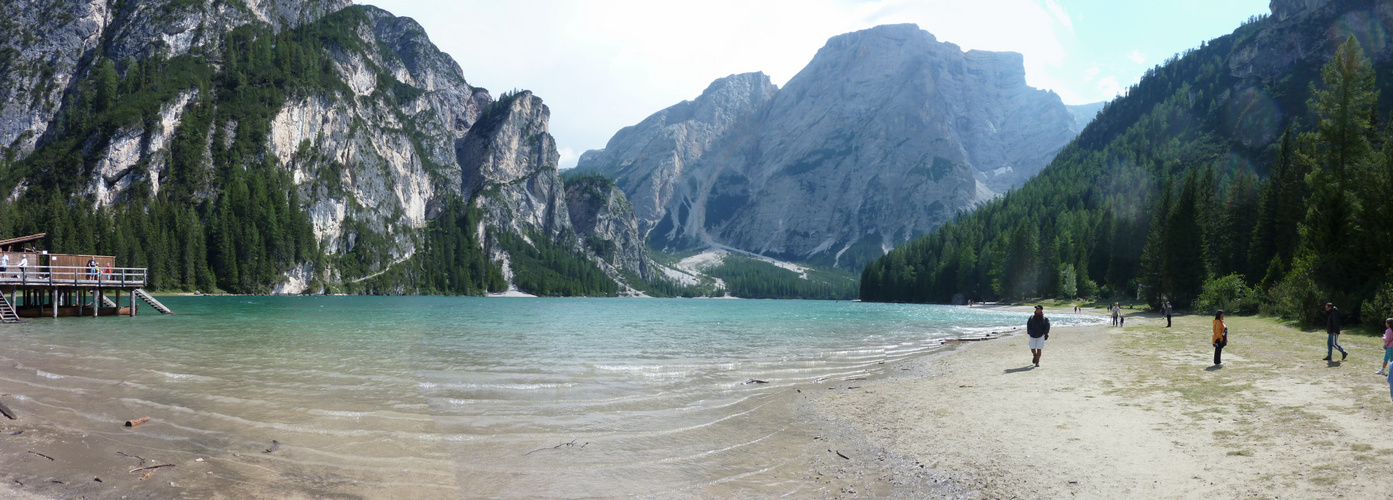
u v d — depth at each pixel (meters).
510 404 18.98
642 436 14.97
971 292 176.12
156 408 17.62
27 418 15.95
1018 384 21.28
